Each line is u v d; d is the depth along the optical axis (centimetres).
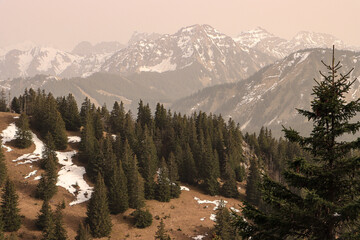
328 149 1322
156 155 12681
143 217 8744
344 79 1312
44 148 11038
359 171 1245
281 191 1382
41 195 9281
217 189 11700
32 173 10450
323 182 1304
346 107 1278
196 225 9050
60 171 10994
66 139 12462
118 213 9331
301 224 1282
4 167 9550
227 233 7406
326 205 1160
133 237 8194
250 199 10981
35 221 8081
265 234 1316
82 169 11356
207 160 11950
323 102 1288
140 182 9988
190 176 12325
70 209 9094
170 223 9081
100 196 8281
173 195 10938
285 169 1334
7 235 7150
